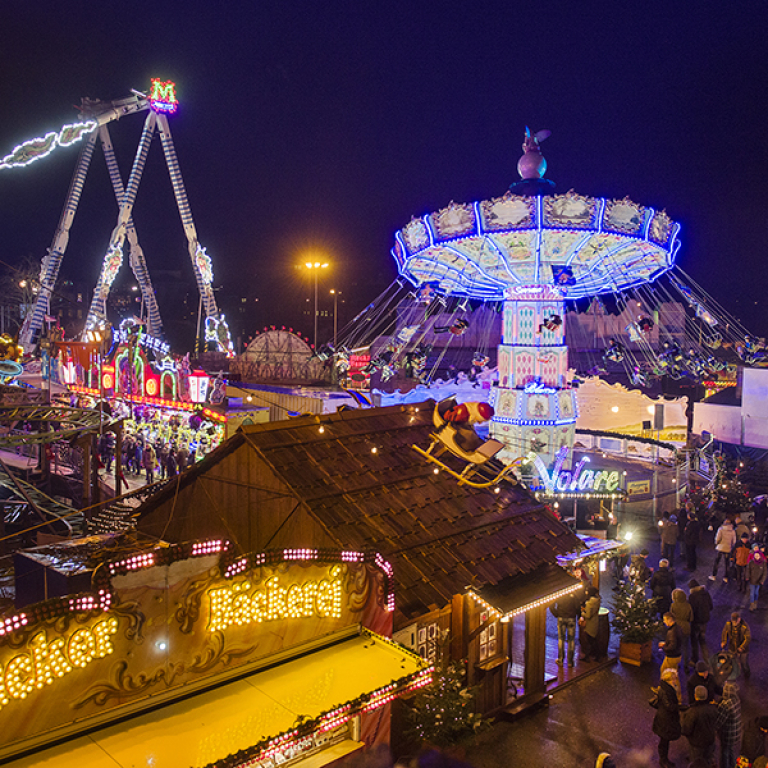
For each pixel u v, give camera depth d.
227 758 5.67
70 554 10.38
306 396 27.50
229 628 7.04
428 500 11.10
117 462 20.33
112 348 30.34
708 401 29.98
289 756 7.29
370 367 21.84
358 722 7.84
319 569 7.82
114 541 10.88
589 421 29.05
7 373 22.50
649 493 21.48
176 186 43.88
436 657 9.72
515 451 20.73
